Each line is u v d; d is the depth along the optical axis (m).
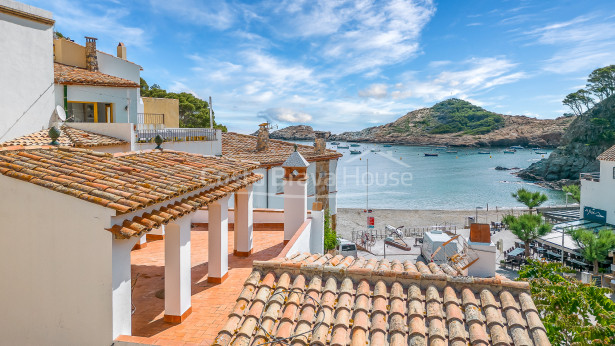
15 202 6.35
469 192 88.75
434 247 31.86
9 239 6.38
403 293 5.98
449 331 5.11
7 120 13.09
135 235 6.06
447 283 6.07
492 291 5.94
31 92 14.30
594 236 28.58
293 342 4.95
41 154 8.12
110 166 8.27
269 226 16.70
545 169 107.31
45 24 14.98
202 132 20.95
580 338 8.30
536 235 32.34
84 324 6.13
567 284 9.92
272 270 6.49
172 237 7.87
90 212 6.02
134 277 10.59
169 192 7.38
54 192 6.17
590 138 102.56
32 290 6.33
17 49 13.57
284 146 27.47
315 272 6.38
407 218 56.53
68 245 6.14
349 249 32.47
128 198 6.44
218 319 8.18
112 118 21.80
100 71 24.53
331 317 5.44
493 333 5.04
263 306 5.64
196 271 11.20
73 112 19.95
